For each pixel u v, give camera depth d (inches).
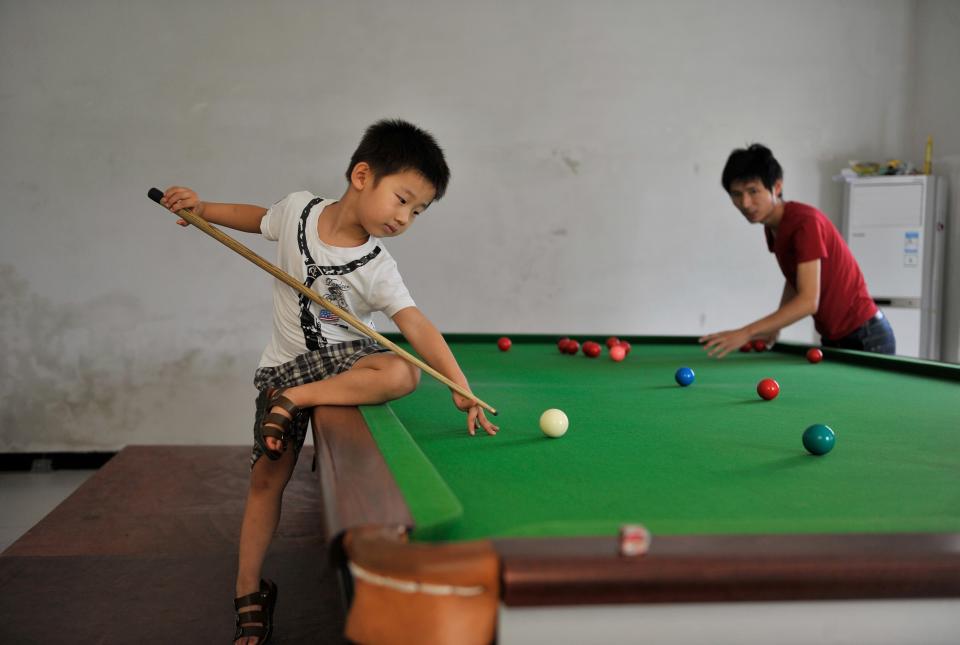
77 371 190.9
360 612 31.4
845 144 211.8
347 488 37.4
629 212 206.1
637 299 207.2
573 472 49.3
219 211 77.4
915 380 96.1
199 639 78.9
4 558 100.0
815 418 69.9
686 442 59.0
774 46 208.7
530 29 201.8
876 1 210.5
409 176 64.6
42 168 187.3
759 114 208.8
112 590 91.1
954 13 197.9
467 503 42.2
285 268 72.1
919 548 32.4
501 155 202.2
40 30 185.9
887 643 32.4
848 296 130.3
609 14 203.6
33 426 190.1
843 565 31.1
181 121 191.3
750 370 105.8
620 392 85.0
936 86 204.2
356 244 69.3
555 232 204.5
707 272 208.5
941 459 54.1
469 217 202.2
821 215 127.3
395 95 198.1
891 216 196.5
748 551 31.5
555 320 205.6
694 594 30.5
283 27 193.8
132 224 190.7
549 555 30.4
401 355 63.2
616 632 31.1
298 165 195.3
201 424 195.0
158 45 189.9
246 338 195.5
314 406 59.5
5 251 187.0
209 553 104.0
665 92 205.9
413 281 201.8
